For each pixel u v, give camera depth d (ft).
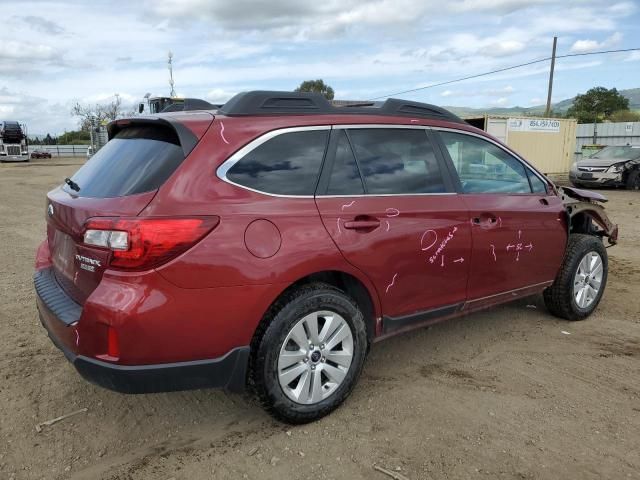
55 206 10.43
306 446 9.75
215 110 10.75
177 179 8.96
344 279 10.94
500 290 13.67
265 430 10.28
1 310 16.84
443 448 9.66
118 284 8.54
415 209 11.46
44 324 10.57
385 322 11.40
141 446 9.78
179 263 8.64
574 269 15.53
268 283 9.34
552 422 10.51
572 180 64.28
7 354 13.57
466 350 13.98
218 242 8.93
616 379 12.35
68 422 10.53
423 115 12.69
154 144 9.84
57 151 199.93
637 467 9.14
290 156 10.23
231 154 9.53
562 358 13.50
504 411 10.91
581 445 9.76
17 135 135.74
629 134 101.09
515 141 71.15
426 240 11.57
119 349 8.47
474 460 9.32
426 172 12.17
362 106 12.07
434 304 12.17
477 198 12.87
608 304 17.80
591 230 17.11
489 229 12.87
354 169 10.99
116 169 9.93
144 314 8.42
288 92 10.78
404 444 9.78
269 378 9.65
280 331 9.62
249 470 9.10
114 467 9.17
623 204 47.19
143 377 8.68
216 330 9.05
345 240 10.28
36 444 9.79
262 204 9.56
